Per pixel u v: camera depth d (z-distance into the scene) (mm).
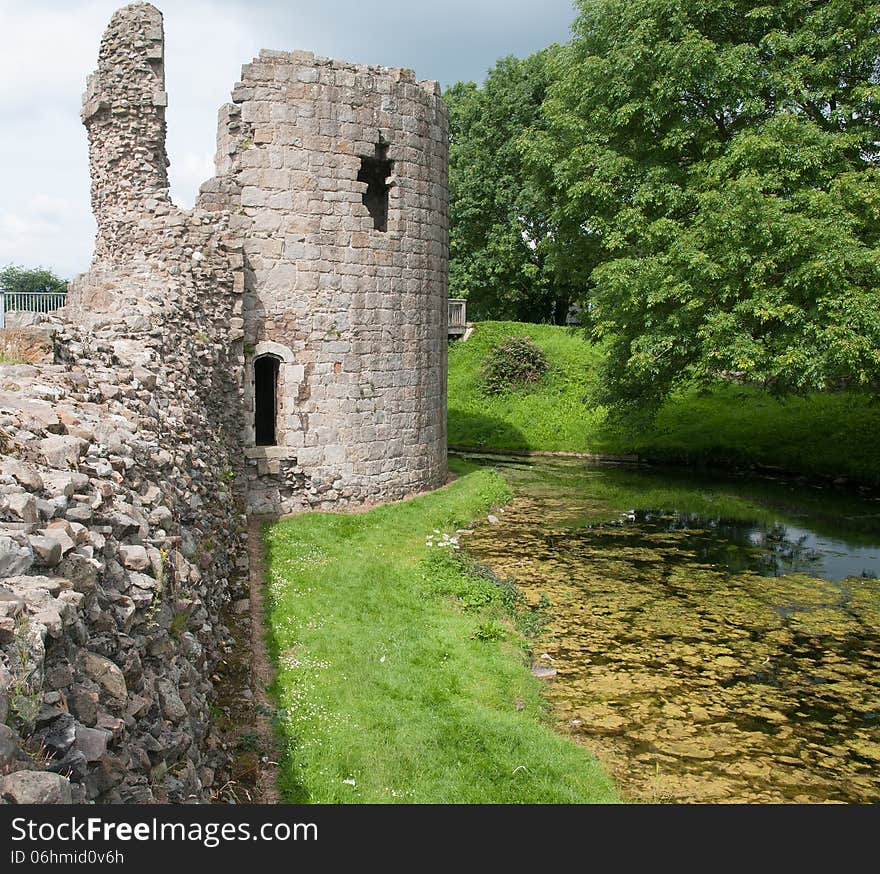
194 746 4641
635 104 17078
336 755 6676
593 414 29141
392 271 16406
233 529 10805
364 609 10344
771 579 13117
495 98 39812
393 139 16125
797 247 14477
